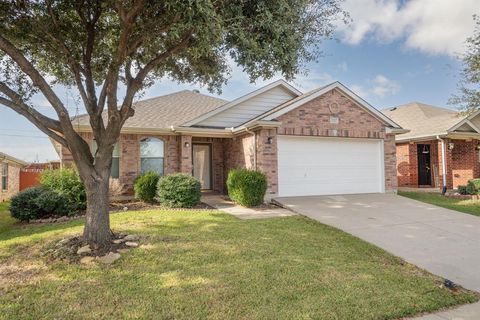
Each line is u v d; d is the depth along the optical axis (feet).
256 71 20.63
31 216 29.86
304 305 13.41
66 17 22.72
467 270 18.51
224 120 47.39
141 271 16.51
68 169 34.73
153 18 19.13
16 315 12.35
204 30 15.92
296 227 26.66
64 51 21.08
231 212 32.86
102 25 23.94
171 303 13.30
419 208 35.19
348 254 20.52
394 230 26.37
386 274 17.49
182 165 45.06
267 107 50.26
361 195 42.93
